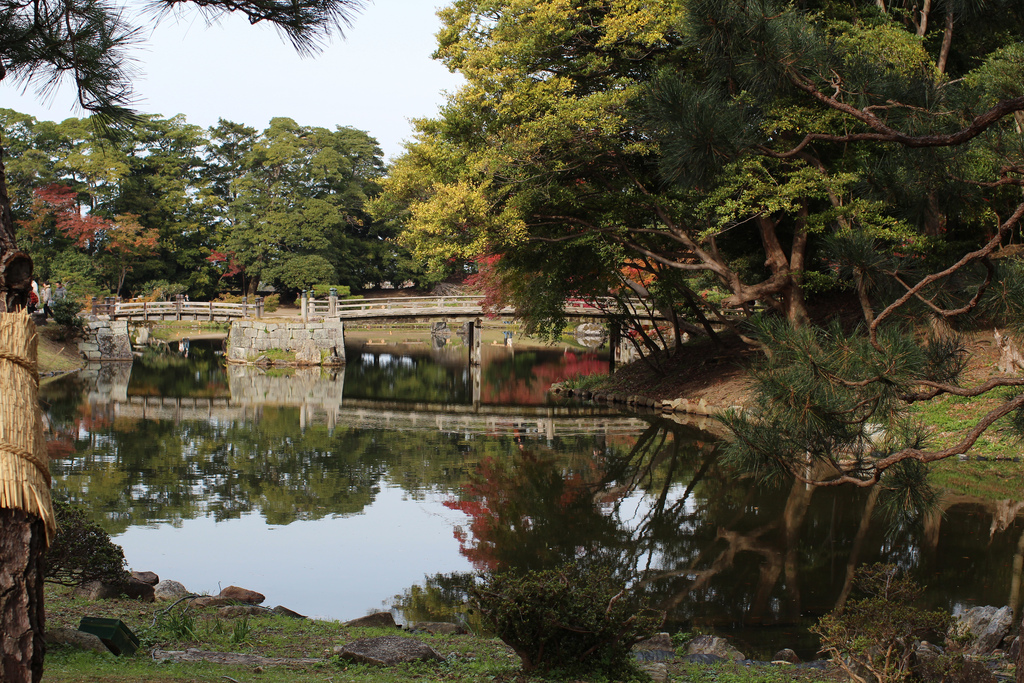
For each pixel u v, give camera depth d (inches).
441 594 368.2
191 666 205.5
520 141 693.9
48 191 1857.8
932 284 247.0
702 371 1019.9
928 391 224.4
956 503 520.7
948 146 219.3
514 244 753.6
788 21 222.5
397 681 205.9
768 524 493.4
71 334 1455.5
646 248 807.1
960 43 686.5
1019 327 237.6
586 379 1250.6
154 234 2052.2
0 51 192.7
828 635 224.8
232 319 1556.3
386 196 924.6
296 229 2246.6
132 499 534.3
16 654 99.6
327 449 738.2
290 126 2390.5
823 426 220.2
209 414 934.4
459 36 760.3
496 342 2251.5
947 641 241.4
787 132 676.1
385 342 2256.4
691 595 366.6
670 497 568.4
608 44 725.9
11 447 102.4
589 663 227.1
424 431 846.5
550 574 237.8
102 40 200.4
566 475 641.6
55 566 292.5
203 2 180.4
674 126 229.5
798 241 804.6
